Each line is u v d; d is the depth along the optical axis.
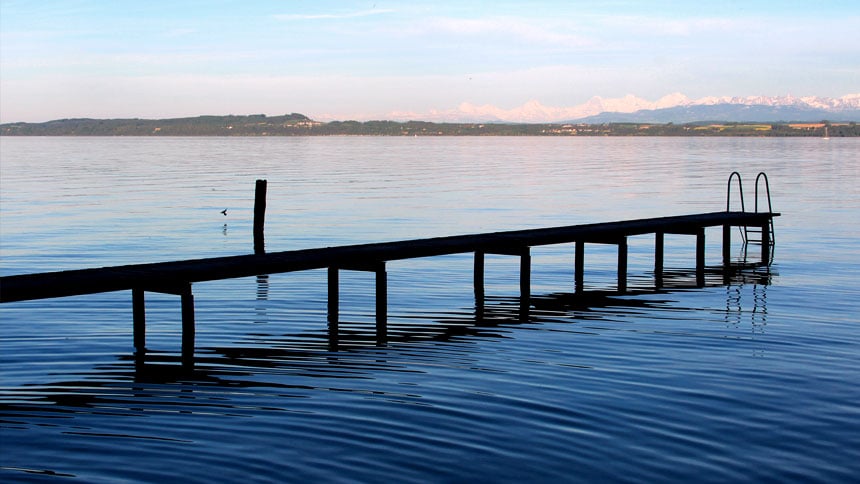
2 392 11.04
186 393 11.00
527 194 45.50
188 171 67.75
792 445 9.27
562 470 8.59
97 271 13.27
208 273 13.35
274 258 14.79
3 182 53.91
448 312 16.25
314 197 43.31
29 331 14.37
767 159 90.69
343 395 10.91
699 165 77.56
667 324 15.20
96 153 111.69
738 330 14.70
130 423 9.84
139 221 32.53
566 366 12.34
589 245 26.09
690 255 24.42
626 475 8.49
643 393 11.04
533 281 19.86
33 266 22.11
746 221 23.53
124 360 12.67
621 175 62.56
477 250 17.27
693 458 8.91
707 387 11.31
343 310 16.36
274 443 9.23
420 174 63.66
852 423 9.95
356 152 118.19
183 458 8.80
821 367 12.33
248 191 47.28
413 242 17.17
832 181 54.84
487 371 12.06
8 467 8.55
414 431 9.61
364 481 8.28
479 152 118.81
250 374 11.91
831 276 20.62
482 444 9.23
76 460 8.74
